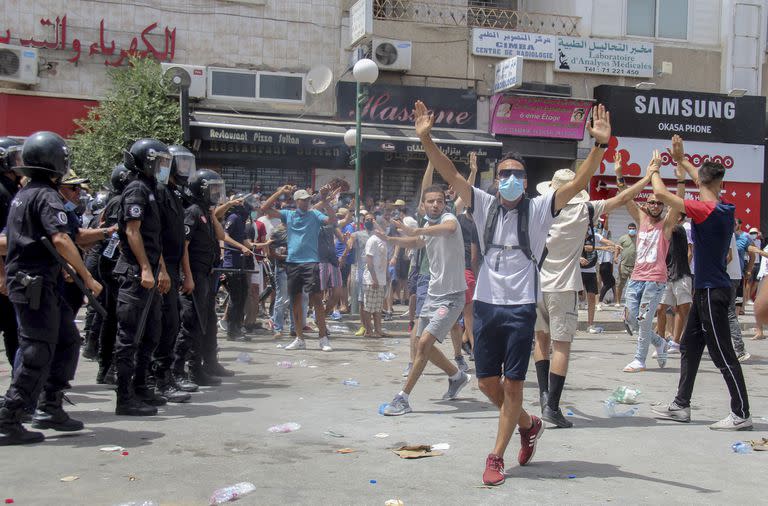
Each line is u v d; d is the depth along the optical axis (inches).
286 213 436.1
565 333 260.5
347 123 802.8
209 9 777.6
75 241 256.8
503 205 197.0
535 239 195.5
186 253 295.1
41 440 224.1
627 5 917.8
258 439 231.8
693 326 268.7
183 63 772.0
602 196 890.1
